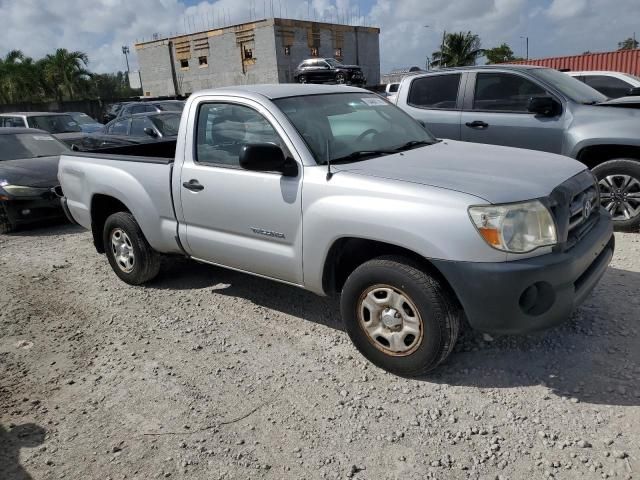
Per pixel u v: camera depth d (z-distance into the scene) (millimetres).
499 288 3023
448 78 7168
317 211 3584
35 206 7988
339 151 3902
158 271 5336
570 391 3250
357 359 3773
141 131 11367
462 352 3730
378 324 3514
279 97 4086
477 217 3039
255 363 3832
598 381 3318
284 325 4363
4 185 7926
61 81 47312
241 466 2861
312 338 4121
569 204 3328
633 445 2789
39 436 3209
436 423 3078
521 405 3166
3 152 9000
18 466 2971
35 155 9219
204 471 2844
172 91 56781
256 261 4117
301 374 3652
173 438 3109
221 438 3082
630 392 3191
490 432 2971
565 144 6172
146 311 4820
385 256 3443
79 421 3322
